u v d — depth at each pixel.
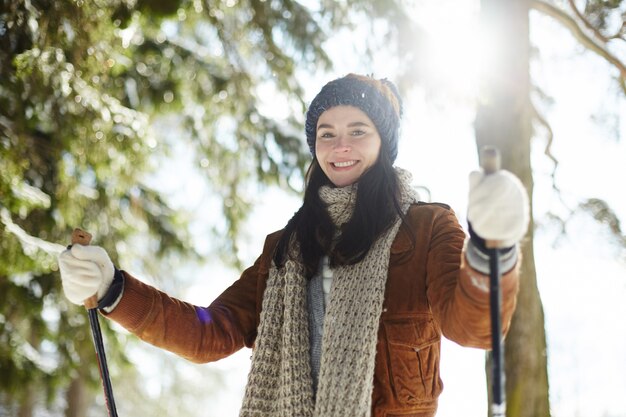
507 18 5.90
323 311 2.49
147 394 17.03
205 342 2.62
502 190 1.87
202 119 9.29
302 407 2.41
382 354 2.38
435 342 2.40
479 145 5.90
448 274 2.26
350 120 2.56
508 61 5.86
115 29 6.47
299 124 9.46
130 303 2.55
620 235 6.25
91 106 6.30
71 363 9.70
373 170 2.52
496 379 1.91
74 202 7.00
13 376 9.05
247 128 9.12
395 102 2.65
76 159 6.52
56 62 6.02
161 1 6.71
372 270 2.41
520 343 5.45
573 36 6.11
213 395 20.27
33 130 8.70
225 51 8.25
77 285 2.47
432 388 2.40
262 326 2.54
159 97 9.26
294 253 2.56
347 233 2.45
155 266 11.41
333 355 2.36
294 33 8.45
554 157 6.17
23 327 10.19
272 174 9.34
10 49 6.39
